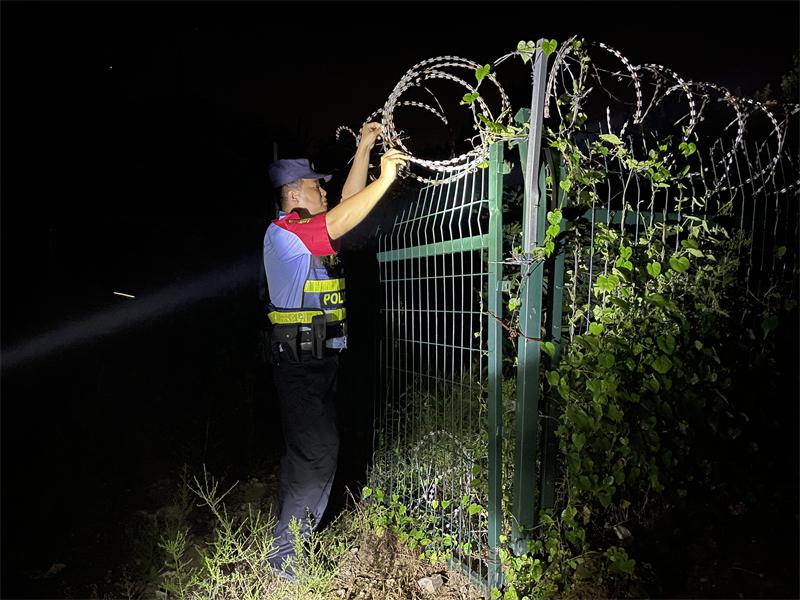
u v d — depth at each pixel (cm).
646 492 288
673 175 309
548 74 252
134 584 300
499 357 253
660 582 264
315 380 294
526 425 252
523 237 249
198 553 326
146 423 456
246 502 388
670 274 277
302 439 296
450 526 303
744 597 254
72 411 426
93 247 445
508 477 283
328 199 483
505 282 252
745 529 297
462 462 297
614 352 260
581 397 259
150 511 372
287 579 289
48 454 402
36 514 359
